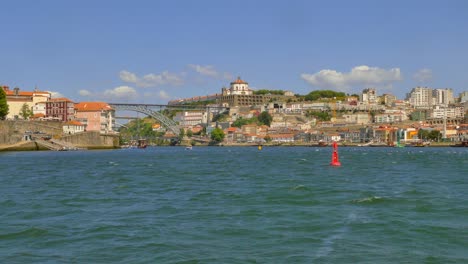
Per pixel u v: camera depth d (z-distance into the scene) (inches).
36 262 1233.4
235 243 1395.2
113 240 1443.2
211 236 1482.5
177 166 4936.0
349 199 2201.0
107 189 2743.6
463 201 2121.1
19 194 2539.4
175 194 2486.5
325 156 7632.9
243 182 3088.1
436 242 1392.7
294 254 1279.5
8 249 1364.4
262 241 1416.1
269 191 2536.9
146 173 3939.5
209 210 1945.1
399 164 5172.2
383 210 1898.4
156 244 1389.0
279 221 1696.6
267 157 7322.8
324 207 1982.0
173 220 1742.1
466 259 1231.5
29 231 1568.7
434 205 2004.2
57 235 1518.2
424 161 5816.9
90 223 1702.8
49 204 2162.9
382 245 1363.2
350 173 3831.2
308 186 2755.9
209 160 6323.8
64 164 5255.9
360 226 1600.6
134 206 2084.2
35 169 4463.6
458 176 3489.2
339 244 1376.7
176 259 1240.2
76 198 2356.1
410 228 1565.0
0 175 3779.5
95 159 6422.2
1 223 1718.8
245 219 1742.1
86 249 1350.9
